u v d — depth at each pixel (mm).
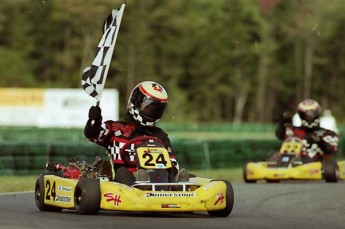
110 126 23875
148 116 23828
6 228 19562
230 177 43562
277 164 40375
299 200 29234
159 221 21328
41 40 167500
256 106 191250
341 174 40656
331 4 187125
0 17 163000
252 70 186250
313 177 39625
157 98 23781
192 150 50094
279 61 191250
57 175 24594
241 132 124250
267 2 185375
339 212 25188
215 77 182750
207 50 181625
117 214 22906
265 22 184750
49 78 166500
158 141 23562
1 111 98438
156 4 173500
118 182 22781
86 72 24000
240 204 27656
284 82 194000
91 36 165500
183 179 22734
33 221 21031
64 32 168125
